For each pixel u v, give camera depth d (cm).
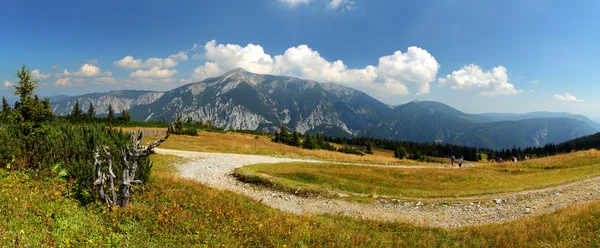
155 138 6084
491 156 19362
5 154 1217
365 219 1698
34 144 1315
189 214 1148
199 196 1464
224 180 2802
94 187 1148
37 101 1487
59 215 901
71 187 1138
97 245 784
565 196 2222
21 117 1394
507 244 1184
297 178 2922
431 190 2688
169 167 3008
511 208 2062
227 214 1264
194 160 3631
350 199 2327
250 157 4309
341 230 1315
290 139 8275
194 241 943
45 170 1222
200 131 10112
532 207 2022
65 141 1348
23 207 881
